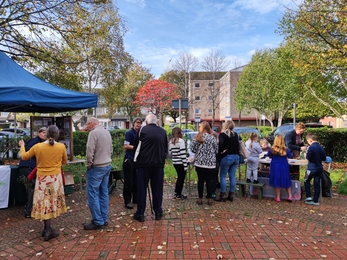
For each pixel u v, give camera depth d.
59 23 9.05
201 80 46.69
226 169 5.76
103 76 19.14
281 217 4.86
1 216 4.99
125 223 4.54
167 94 32.91
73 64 10.31
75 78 11.38
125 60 19.66
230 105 40.94
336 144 11.60
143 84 35.03
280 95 23.02
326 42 9.54
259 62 26.41
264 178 6.33
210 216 4.88
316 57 9.79
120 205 5.61
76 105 5.73
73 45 9.91
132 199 5.71
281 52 19.08
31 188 4.85
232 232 4.15
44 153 3.76
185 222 4.57
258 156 6.20
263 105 25.67
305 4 9.66
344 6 8.60
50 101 5.25
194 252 3.50
